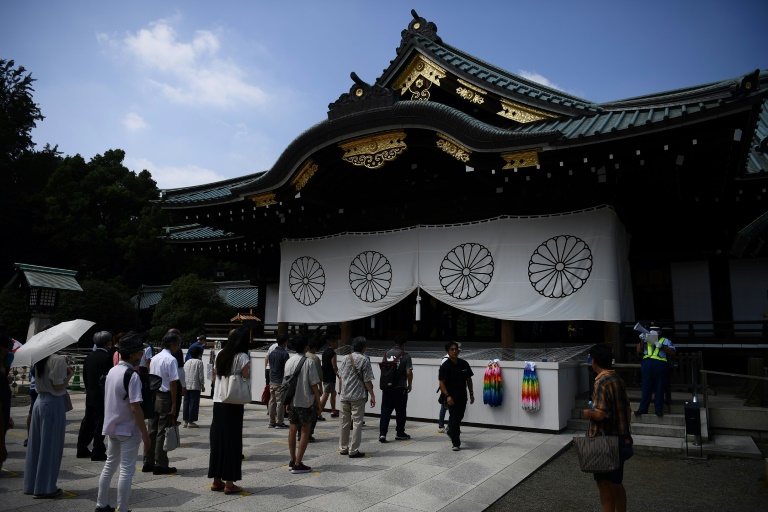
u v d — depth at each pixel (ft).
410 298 52.75
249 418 38.32
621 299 39.19
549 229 39.32
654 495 21.44
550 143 33.88
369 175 45.70
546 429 32.12
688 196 43.73
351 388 25.80
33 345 19.13
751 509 19.76
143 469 22.86
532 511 19.27
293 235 52.29
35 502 18.34
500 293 40.19
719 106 29.12
